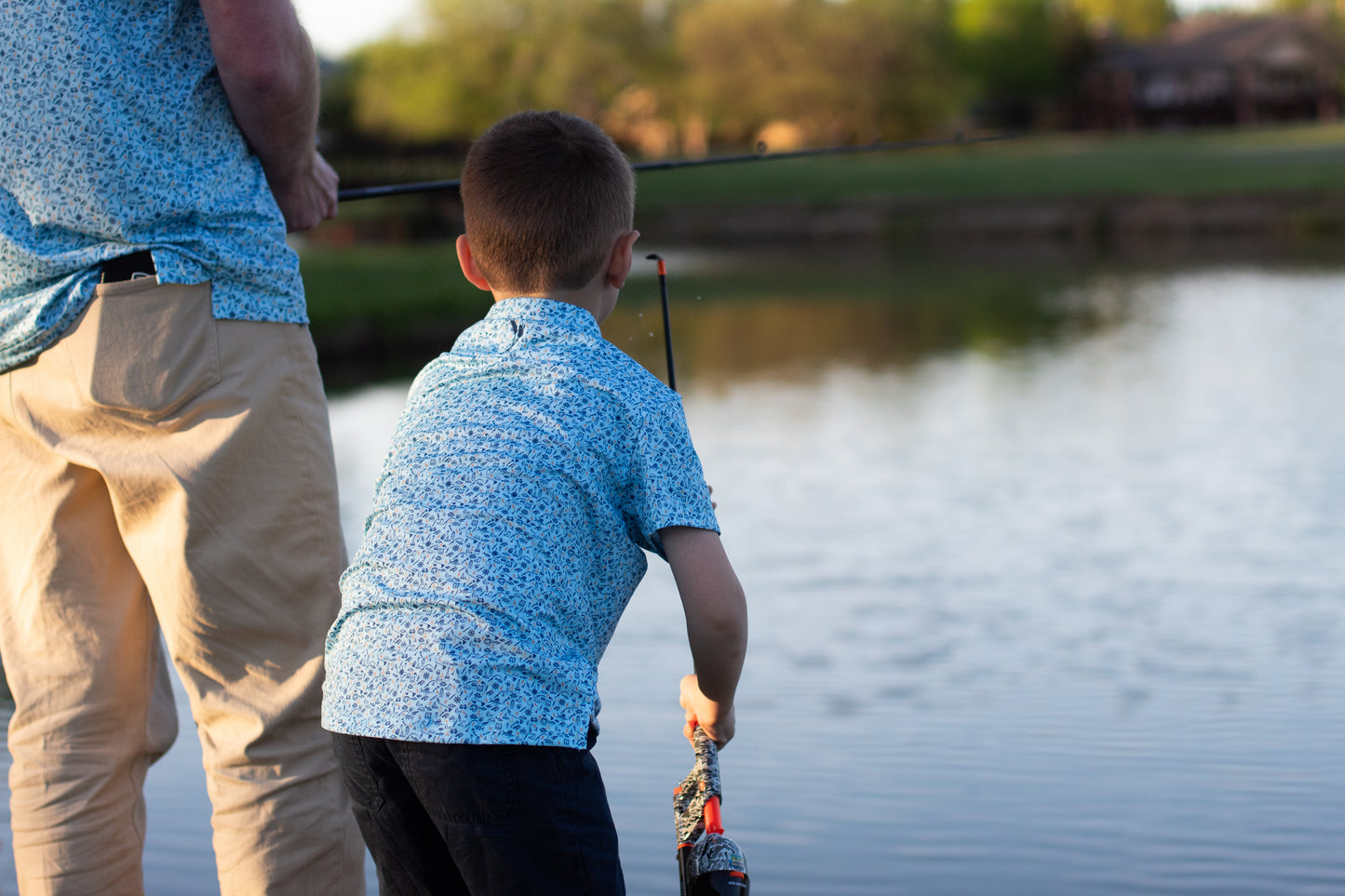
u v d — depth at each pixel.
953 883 3.01
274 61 1.98
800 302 21.55
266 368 2.01
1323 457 8.57
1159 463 8.56
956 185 43.16
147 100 1.94
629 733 4.00
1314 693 4.32
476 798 1.54
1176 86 78.25
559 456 1.61
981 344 15.62
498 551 1.58
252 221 2.01
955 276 25.89
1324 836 3.23
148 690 2.14
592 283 1.76
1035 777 3.65
